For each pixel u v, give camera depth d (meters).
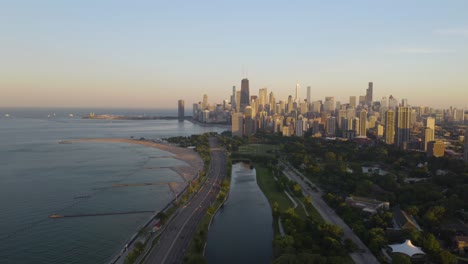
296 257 195.12
